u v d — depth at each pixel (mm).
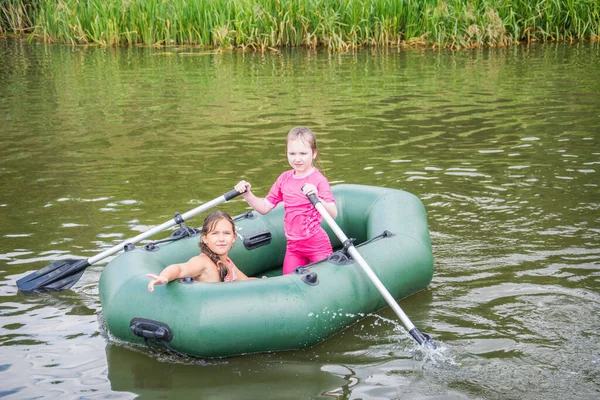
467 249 4801
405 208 4648
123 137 7961
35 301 4238
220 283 3637
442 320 3900
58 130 8328
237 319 3520
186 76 11648
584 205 5539
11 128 8453
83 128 8406
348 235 4875
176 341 3523
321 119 8609
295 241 4355
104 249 4906
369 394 3207
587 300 4047
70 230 5250
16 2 16578
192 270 3736
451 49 14055
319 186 4230
